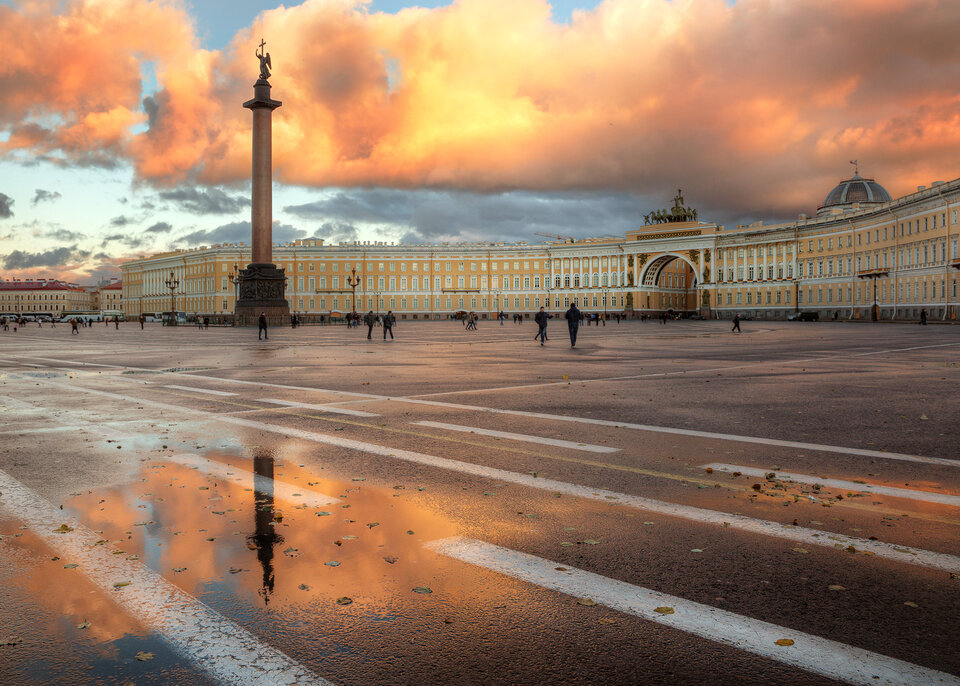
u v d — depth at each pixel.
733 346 34.34
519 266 152.62
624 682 3.44
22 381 17.55
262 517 6.06
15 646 3.83
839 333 51.09
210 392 15.16
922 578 4.71
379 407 12.77
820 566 4.92
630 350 31.38
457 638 3.89
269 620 4.12
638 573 4.80
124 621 4.11
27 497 6.70
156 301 176.00
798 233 117.06
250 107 75.00
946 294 78.88
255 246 76.44
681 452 8.71
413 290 151.00
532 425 10.75
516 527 5.77
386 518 6.02
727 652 3.73
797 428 10.44
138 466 7.98
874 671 3.53
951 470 7.73
